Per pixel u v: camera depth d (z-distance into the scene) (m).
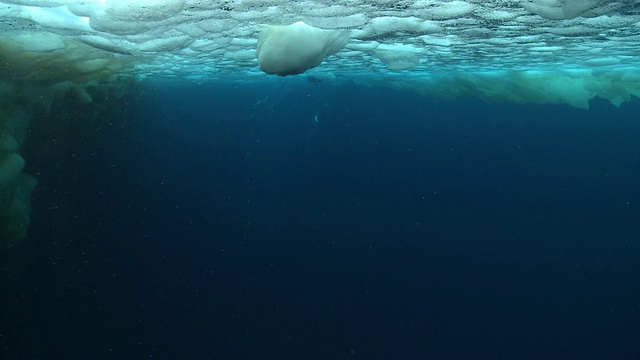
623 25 8.53
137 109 25.53
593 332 31.52
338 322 29.52
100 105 21.02
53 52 10.64
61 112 18.86
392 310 33.19
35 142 19.45
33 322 21.48
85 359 20.08
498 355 26.66
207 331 26.05
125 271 28.81
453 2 6.64
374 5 6.59
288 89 31.92
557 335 30.30
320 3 6.30
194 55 13.04
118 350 21.67
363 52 12.42
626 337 30.50
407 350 26.44
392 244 56.53
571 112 55.22
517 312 35.72
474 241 71.81
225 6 6.52
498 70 16.67
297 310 31.23
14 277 22.95
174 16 6.86
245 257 41.78
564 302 41.66
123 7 5.91
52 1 5.89
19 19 7.62
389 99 41.53
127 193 29.41
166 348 23.20
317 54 7.40
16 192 14.39
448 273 50.22
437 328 30.22
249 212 62.72
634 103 46.09
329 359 24.38
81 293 24.98
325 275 41.62
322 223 66.12
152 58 13.48
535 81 18.11
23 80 12.38
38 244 23.69
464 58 13.68
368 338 27.45
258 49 7.84
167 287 30.41
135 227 31.27
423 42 10.67
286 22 7.41
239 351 24.25
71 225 25.02
